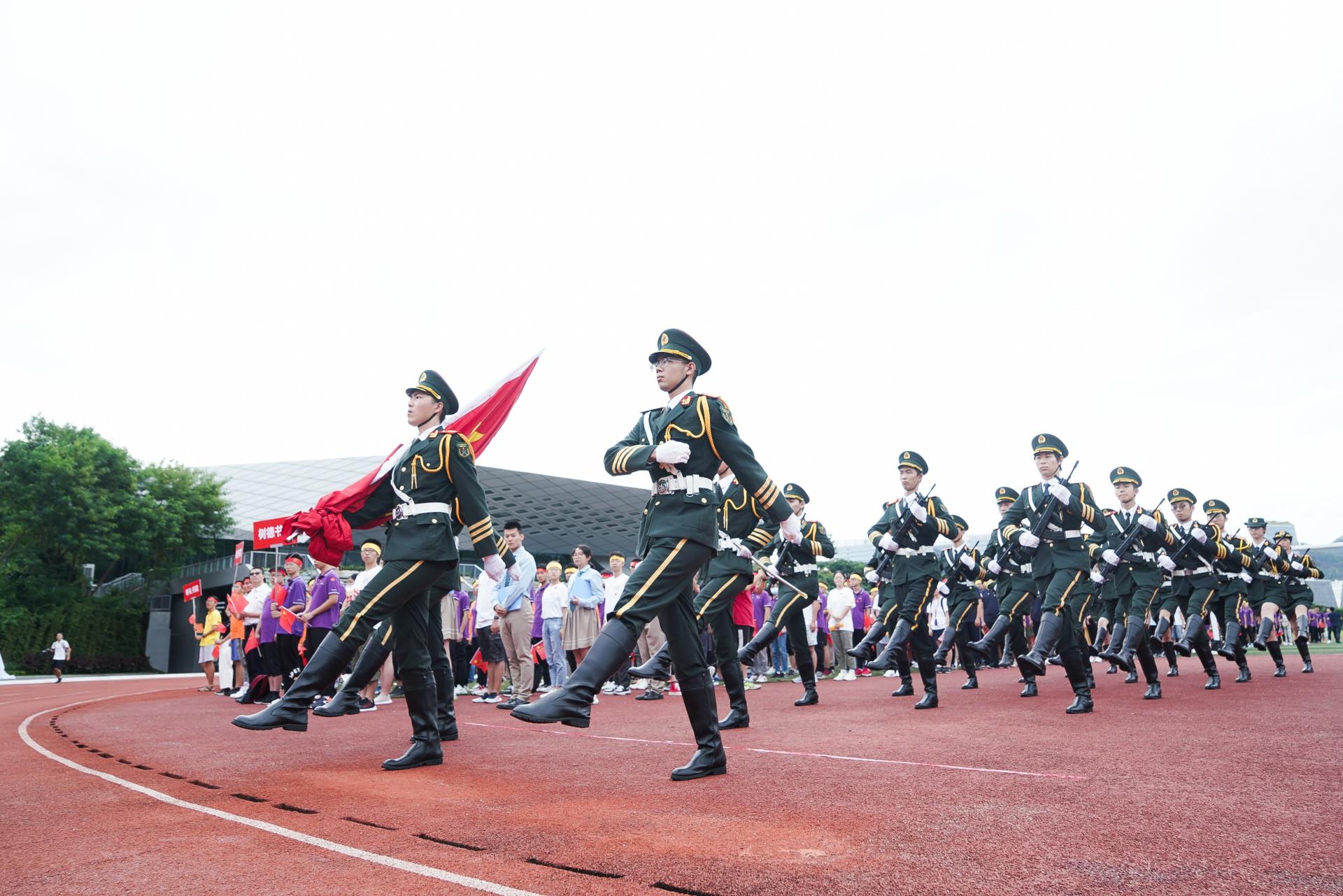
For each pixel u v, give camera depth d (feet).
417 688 17.93
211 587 158.40
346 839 11.58
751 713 29.66
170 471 143.95
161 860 10.72
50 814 13.47
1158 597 42.29
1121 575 38.42
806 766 16.96
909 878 9.62
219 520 147.84
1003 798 13.67
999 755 18.07
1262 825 11.89
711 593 24.84
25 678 99.81
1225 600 39.47
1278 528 67.26
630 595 15.07
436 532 17.95
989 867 10.03
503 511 186.19
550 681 39.70
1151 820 12.17
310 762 18.67
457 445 18.38
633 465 15.88
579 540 203.10
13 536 128.06
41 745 22.84
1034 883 9.43
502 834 11.68
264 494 184.14
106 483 136.98
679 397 16.58
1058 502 28.81
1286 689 33.78
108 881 9.91
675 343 16.74
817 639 51.67
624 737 22.58
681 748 20.20
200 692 54.24
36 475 127.75
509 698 34.63
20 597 130.72
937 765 16.92
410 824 12.37
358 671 18.81
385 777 16.51
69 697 52.54
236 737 23.72
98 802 14.32
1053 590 28.07
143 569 144.66
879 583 36.11
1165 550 36.37
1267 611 43.50
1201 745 19.02
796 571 32.91
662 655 23.34
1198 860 10.30
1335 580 202.59
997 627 33.47
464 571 113.60
